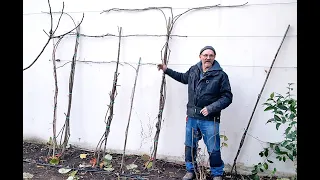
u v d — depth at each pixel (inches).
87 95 161.8
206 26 143.1
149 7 149.6
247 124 141.0
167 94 150.1
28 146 167.9
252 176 133.2
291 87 134.9
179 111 149.1
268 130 139.2
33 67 168.4
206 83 120.8
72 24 161.0
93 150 162.7
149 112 153.6
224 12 140.4
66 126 155.8
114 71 157.2
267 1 135.0
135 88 154.6
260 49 137.6
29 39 167.8
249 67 139.3
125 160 152.9
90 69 160.4
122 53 155.3
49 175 137.0
